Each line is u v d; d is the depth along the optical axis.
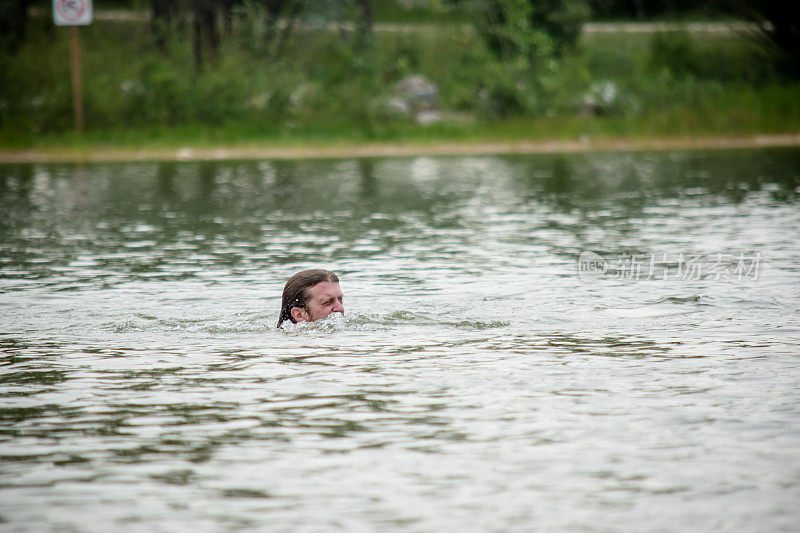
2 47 108.62
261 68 107.88
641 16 164.25
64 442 17.19
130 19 136.00
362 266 36.66
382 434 17.47
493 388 20.38
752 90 112.81
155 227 48.91
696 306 28.91
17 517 14.03
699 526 13.59
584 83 112.44
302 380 21.11
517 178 71.88
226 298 30.59
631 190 62.91
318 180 72.00
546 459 16.17
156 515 14.08
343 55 108.88
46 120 100.44
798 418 18.14
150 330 26.30
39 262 38.25
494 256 38.75
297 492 14.87
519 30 111.75
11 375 21.69
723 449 16.55
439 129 102.62
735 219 48.56
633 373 21.48
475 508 14.23
